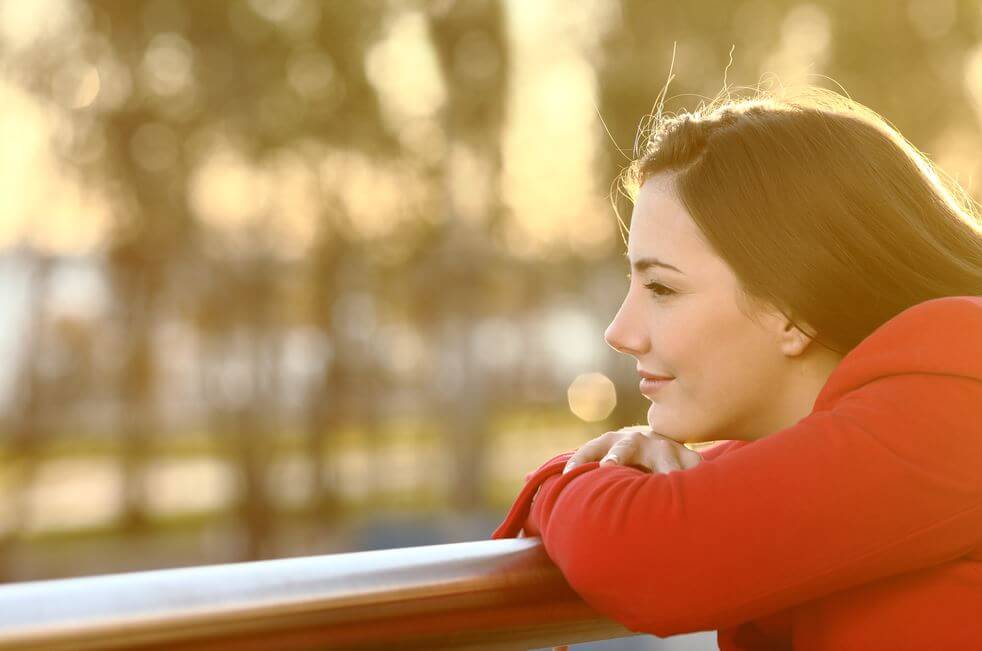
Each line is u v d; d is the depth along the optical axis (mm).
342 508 36844
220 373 35750
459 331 38781
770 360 1788
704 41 29516
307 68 33938
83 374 35906
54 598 1105
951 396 1598
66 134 32750
